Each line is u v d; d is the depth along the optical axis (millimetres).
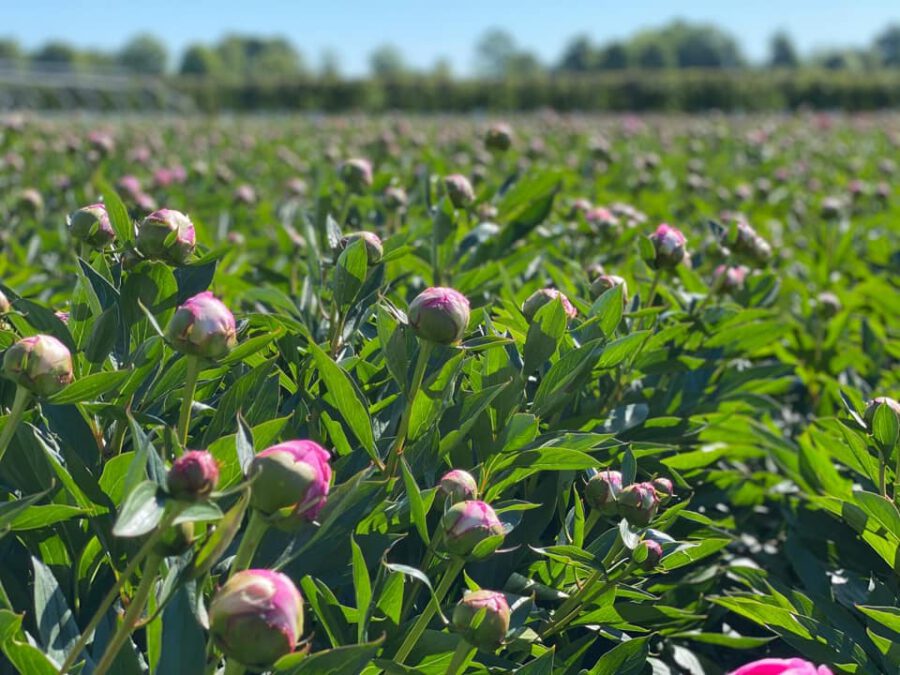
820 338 3881
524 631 1820
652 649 2463
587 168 7129
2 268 3592
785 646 2760
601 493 1858
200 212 5332
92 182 4879
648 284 3182
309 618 1836
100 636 1505
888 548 2170
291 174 7105
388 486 1761
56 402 1485
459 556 1579
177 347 1532
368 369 2129
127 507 1179
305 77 41312
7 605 1365
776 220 6320
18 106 24250
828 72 41562
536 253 3322
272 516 1294
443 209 2945
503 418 2016
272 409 1897
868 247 5035
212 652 1443
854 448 2266
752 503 3195
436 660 1650
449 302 1673
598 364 2268
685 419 2670
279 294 2377
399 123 8164
